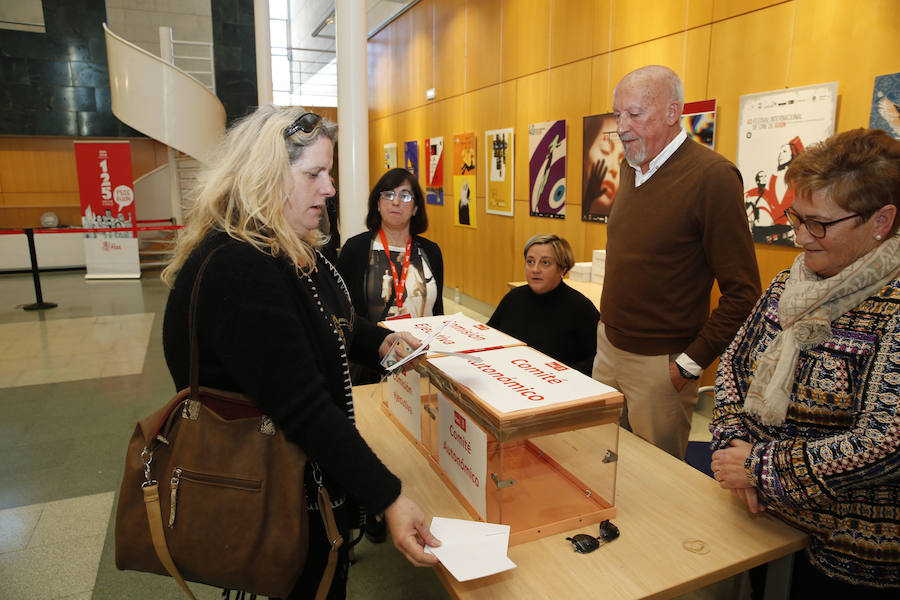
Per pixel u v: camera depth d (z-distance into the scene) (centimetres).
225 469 90
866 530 97
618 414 104
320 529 107
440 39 646
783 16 274
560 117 453
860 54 243
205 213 94
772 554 101
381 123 872
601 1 396
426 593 196
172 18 984
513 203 531
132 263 813
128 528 93
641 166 183
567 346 232
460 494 114
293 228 98
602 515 109
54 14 865
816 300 99
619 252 188
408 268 230
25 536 227
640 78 172
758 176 290
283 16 1156
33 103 880
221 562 90
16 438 317
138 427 93
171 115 755
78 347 488
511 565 84
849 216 91
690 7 325
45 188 943
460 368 120
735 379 121
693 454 203
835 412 99
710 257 172
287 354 85
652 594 90
